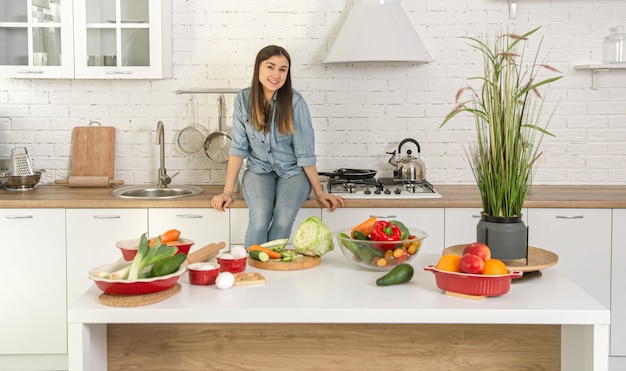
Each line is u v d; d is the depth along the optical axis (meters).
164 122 5.04
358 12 4.72
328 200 4.36
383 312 2.29
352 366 2.67
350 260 2.81
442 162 5.04
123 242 2.78
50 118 5.03
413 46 4.62
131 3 4.64
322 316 2.29
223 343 2.67
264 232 4.20
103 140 5.01
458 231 4.39
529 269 2.62
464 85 4.98
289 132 4.34
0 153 5.03
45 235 4.37
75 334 2.27
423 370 2.68
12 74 4.65
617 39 4.83
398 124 5.02
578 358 2.45
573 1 4.90
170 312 2.27
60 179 5.00
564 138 4.99
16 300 4.40
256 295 2.44
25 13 4.64
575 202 4.32
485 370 2.68
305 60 4.99
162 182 4.90
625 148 4.98
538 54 4.95
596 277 4.38
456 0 4.94
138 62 4.67
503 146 2.69
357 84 5.00
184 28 4.98
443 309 2.29
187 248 2.84
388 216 4.38
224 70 5.01
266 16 4.97
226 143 4.95
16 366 4.50
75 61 4.65
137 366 2.68
